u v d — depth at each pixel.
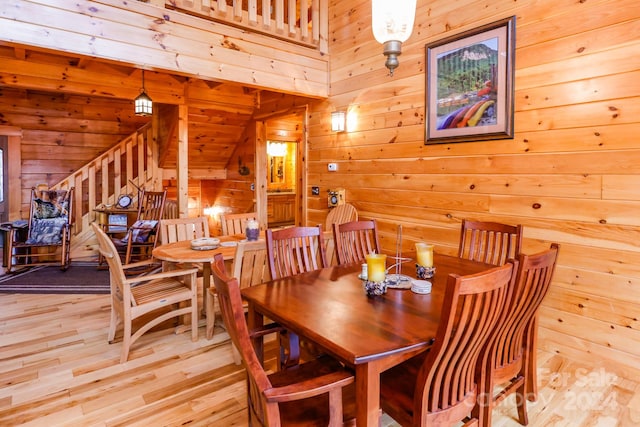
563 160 2.60
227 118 5.93
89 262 5.48
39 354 2.70
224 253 2.94
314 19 4.34
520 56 2.79
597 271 2.47
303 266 2.39
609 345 2.44
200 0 3.25
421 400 1.31
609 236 2.41
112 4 2.87
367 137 4.09
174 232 3.61
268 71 3.88
